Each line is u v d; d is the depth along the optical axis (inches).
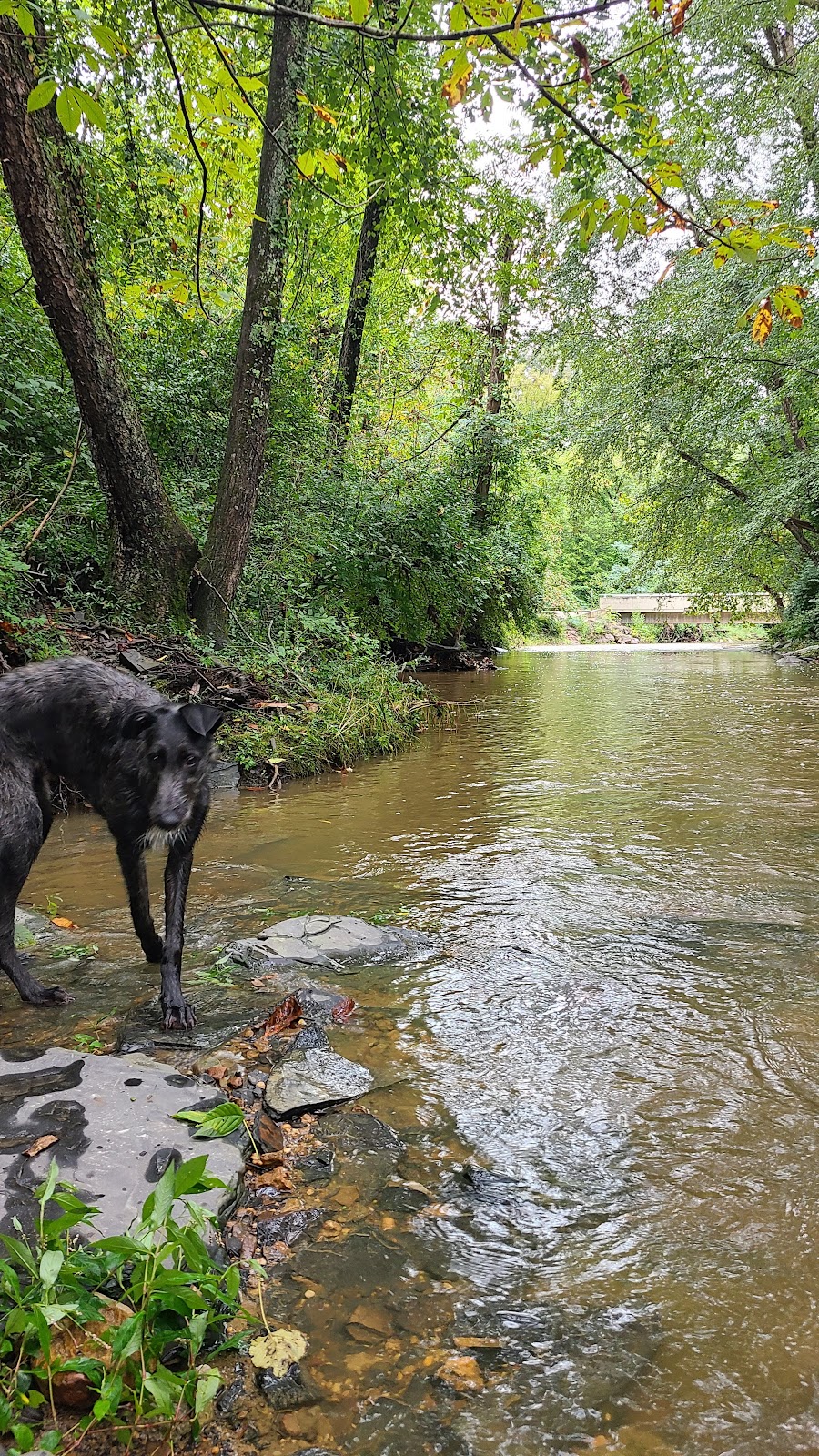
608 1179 87.2
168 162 400.5
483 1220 81.6
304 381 498.6
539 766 322.7
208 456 458.9
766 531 879.7
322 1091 102.7
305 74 335.3
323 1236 79.5
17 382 346.0
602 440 882.8
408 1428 59.8
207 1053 112.9
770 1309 70.0
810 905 166.4
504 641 1099.9
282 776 305.7
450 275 534.3
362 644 421.1
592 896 174.1
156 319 446.3
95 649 291.1
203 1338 64.6
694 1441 58.4
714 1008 124.0
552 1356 65.8
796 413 847.1
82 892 183.3
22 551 311.9
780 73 716.0
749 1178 86.8
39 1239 68.1
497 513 870.4
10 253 412.2
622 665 834.2
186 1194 76.0
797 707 478.0
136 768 128.0
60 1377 62.0
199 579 366.0
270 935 151.7
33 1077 99.1
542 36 102.3
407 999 129.5
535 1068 109.0
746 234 103.2
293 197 374.6
